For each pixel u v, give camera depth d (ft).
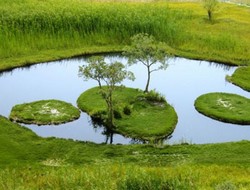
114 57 310.65
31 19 310.86
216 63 306.96
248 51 317.22
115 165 159.63
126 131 204.74
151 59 240.73
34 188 128.77
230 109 231.09
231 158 175.52
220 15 392.88
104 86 253.65
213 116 224.33
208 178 138.41
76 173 141.28
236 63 303.68
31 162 171.01
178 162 170.40
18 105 225.97
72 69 285.64
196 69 295.28
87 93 242.58
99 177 134.51
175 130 211.82
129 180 108.37
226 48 321.11
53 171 147.74
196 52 319.88
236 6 428.56
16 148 182.70
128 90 246.06
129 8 358.84
